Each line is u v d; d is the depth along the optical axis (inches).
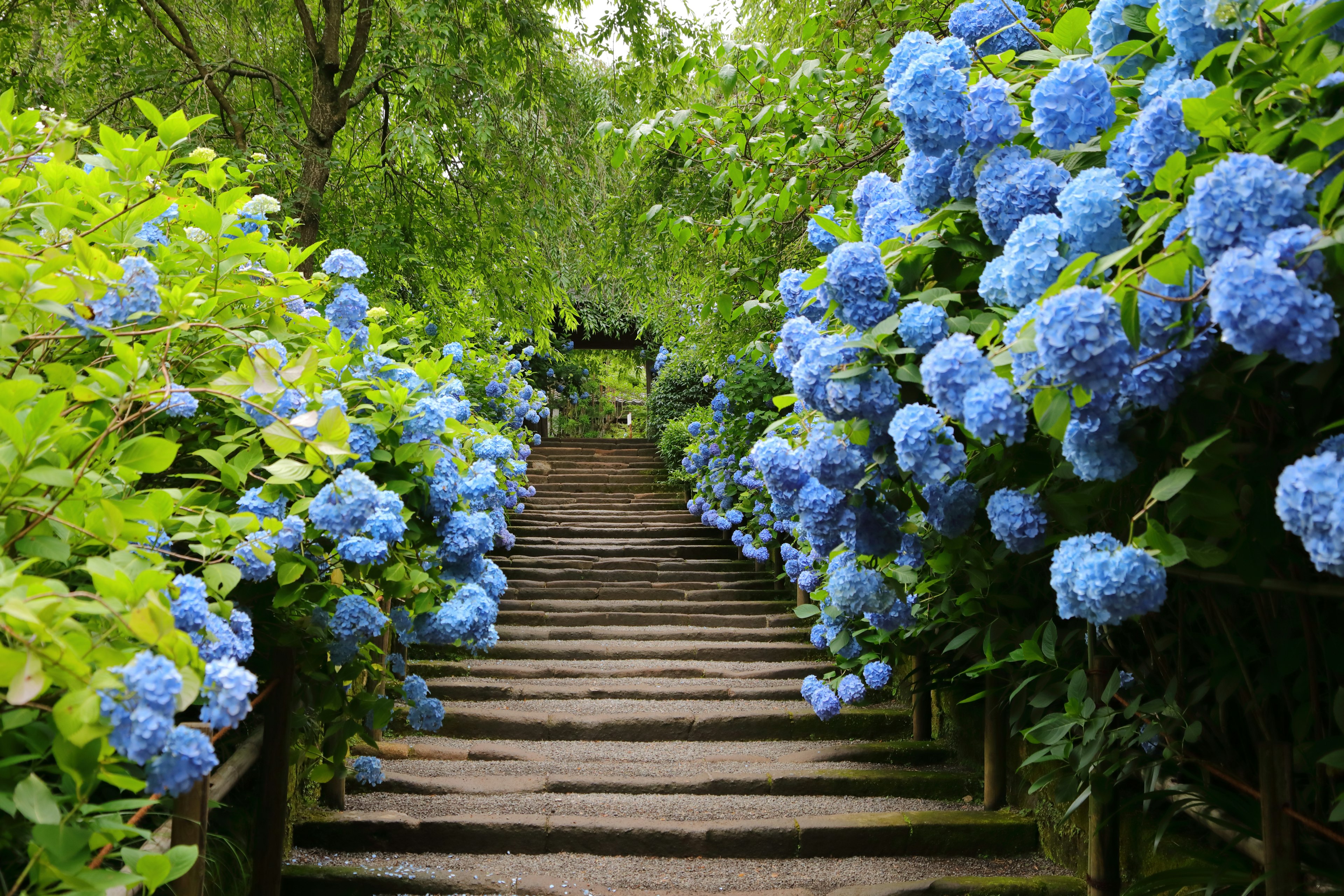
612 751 175.3
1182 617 79.5
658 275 235.9
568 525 395.9
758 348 150.1
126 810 47.4
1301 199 41.1
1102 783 92.0
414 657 224.4
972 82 70.3
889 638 138.9
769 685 213.8
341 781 136.9
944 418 61.0
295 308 89.0
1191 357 48.3
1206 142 50.2
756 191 132.0
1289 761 68.2
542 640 251.0
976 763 160.9
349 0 251.4
